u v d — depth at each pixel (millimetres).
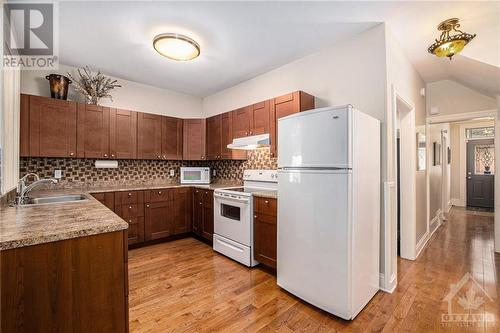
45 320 1019
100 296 1151
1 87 1815
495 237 2994
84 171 3227
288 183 2031
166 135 3775
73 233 1068
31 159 2834
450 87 3576
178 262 2727
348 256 1637
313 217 1828
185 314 1754
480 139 6035
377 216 2047
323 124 1780
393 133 2250
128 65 3062
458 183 6305
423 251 3043
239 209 2746
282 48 2613
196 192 3576
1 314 932
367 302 1874
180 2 1869
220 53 2736
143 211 3215
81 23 2141
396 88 2344
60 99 2844
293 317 1724
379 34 2172
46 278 1020
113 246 1190
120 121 3309
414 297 1970
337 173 1692
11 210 1532
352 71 2361
